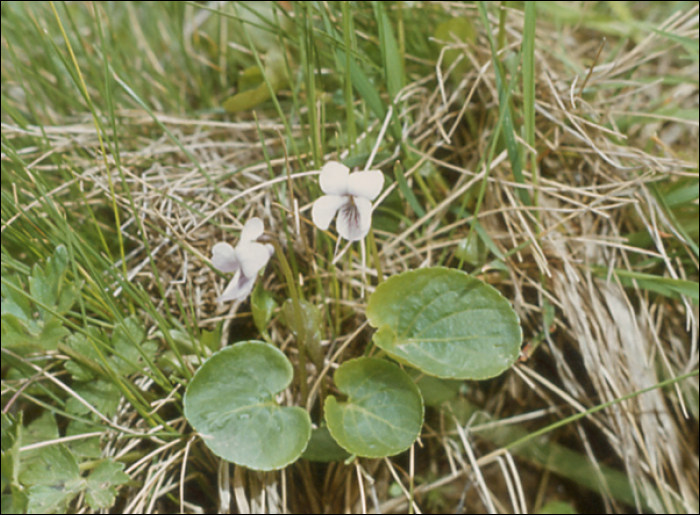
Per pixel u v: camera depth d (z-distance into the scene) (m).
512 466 0.20
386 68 0.21
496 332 0.19
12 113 0.22
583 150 0.22
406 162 0.22
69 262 0.20
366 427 0.18
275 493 0.20
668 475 0.21
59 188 0.21
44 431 0.20
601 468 0.22
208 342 0.20
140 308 0.21
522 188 0.22
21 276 0.21
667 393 0.21
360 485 0.19
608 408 0.21
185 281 0.22
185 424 0.20
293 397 0.21
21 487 0.18
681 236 0.21
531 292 0.22
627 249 0.22
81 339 0.19
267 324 0.21
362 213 0.17
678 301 0.22
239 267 0.18
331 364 0.21
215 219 0.22
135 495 0.20
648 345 0.21
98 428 0.20
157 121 0.21
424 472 0.22
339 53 0.22
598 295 0.22
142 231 0.19
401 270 0.22
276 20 0.21
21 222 0.21
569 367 0.22
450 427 0.22
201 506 0.21
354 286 0.22
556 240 0.22
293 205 0.20
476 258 0.21
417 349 0.19
